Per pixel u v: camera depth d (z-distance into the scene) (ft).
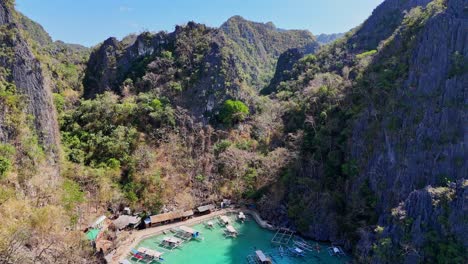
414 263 135.23
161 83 297.74
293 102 298.15
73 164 206.90
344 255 179.52
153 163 234.58
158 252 171.01
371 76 225.97
